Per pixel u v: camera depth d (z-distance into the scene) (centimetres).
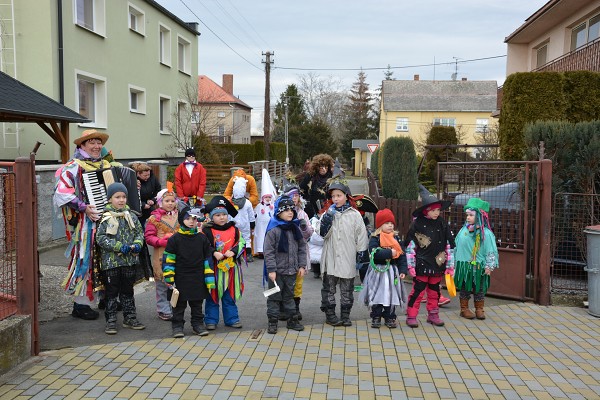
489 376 468
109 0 1641
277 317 581
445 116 5312
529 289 714
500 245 732
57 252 1012
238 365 487
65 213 592
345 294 604
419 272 600
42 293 738
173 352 519
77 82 1448
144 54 1928
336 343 547
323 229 600
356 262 611
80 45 1462
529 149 840
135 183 645
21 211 492
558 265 823
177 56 2272
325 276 611
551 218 756
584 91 1173
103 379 454
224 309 610
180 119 2331
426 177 2870
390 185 1352
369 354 516
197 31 2478
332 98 8862
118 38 1708
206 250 571
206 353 517
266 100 3653
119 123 1736
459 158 2792
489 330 593
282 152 4953
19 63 1313
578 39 1631
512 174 779
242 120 6388
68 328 596
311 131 6216
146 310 679
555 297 735
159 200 674
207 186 2602
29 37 1309
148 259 615
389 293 582
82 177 595
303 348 532
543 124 822
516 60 2036
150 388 437
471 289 629
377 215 600
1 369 458
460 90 5500
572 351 530
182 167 1066
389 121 5366
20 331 484
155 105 2052
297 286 618
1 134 1295
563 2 1484
